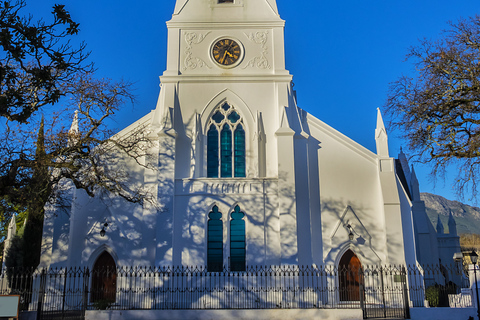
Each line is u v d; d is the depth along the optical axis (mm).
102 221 36094
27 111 21094
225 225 35500
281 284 34281
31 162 27500
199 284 34375
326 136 38281
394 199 36312
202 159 37250
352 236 35812
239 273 34656
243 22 39688
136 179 36906
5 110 21203
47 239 35375
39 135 30609
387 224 35875
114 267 35875
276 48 39344
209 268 34906
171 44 39344
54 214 34250
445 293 35625
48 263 35000
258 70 38938
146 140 34562
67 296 34438
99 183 31750
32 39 20000
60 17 20516
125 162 37188
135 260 35312
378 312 32062
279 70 38812
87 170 32469
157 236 34562
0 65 20828
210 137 37906
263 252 34938
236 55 39219
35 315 29047
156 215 35250
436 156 28656
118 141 35781
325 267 34219
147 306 33719
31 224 42281
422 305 34594
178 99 38250
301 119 38656
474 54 28266
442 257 50094
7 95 20719
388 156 37531
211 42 39406
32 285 34406
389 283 35156
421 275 35156
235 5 40094
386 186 36719
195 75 38531
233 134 37719
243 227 35656
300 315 29969
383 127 38219
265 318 30000
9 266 40969
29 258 41562
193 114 37969
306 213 36094
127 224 35969
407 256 35969
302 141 37500
